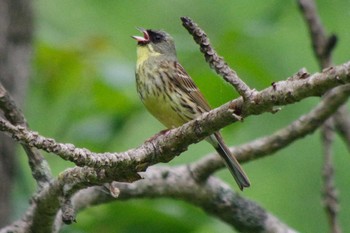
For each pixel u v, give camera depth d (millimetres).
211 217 12250
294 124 10242
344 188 15344
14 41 12305
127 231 12250
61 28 15602
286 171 15219
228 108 6992
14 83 12250
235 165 10312
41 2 15578
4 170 11977
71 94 14336
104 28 15656
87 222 12242
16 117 8469
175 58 12336
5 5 12273
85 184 7902
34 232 8773
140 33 15594
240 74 13453
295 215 14992
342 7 13742
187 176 10633
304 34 14766
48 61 14289
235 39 13203
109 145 13773
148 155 7508
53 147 7098
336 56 14688
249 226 10984
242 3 14961
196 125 7281
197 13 15203
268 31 13117
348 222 15203
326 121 10602
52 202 8336
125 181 7707
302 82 6527
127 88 14359
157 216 12180
